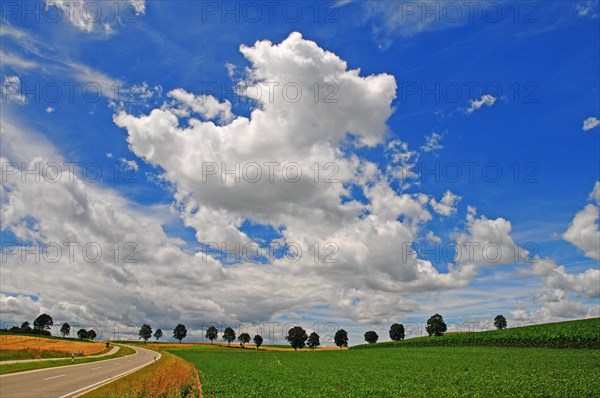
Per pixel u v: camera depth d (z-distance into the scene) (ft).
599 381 114.11
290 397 92.63
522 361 187.21
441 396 99.35
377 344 455.22
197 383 121.80
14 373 126.31
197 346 632.79
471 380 127.95
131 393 76.48
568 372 138.51
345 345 644.69
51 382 99.55
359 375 149.79
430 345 371.35
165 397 79.30
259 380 127.24
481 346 312.50
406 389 110.93
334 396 96.89
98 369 152.05
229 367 187.83
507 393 99.96
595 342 236.63
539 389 102.47
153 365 179.01
